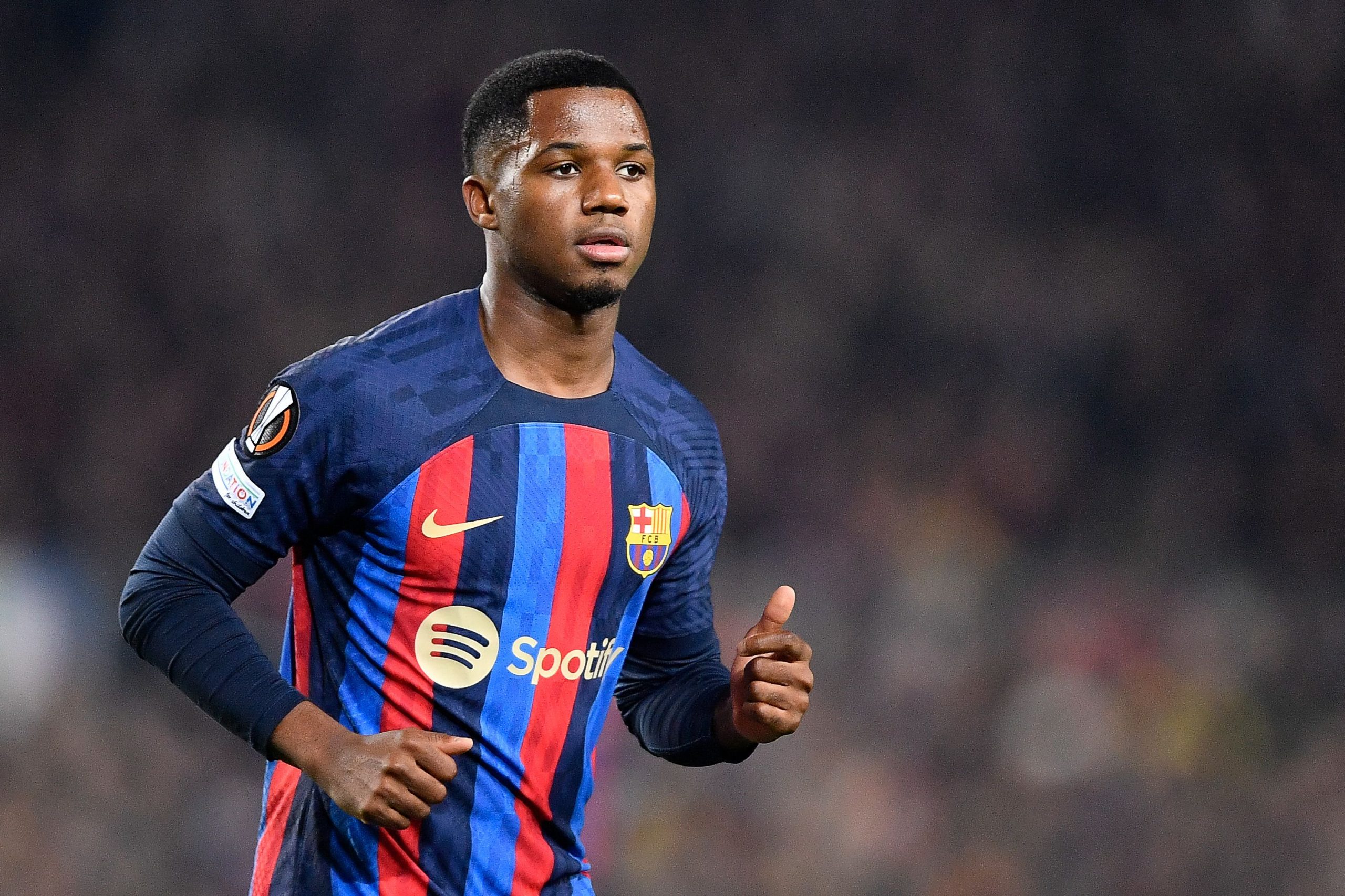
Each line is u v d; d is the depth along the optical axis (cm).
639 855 3194
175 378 4669
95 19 5091
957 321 4956
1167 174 5153
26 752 3316
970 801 3488
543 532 790
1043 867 3341
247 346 4744
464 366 799
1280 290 4947
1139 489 4597
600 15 5344
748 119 5275
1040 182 5200
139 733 3406
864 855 3300
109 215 4844
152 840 3228
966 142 5244
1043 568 4262
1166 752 3619
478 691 784
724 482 887
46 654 3575
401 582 780
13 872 3112
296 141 5084
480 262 5044
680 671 920
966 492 4550
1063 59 5297
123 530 4322
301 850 798
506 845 802
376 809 712
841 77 5341
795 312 4988
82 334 4666
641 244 798
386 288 4975
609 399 830
